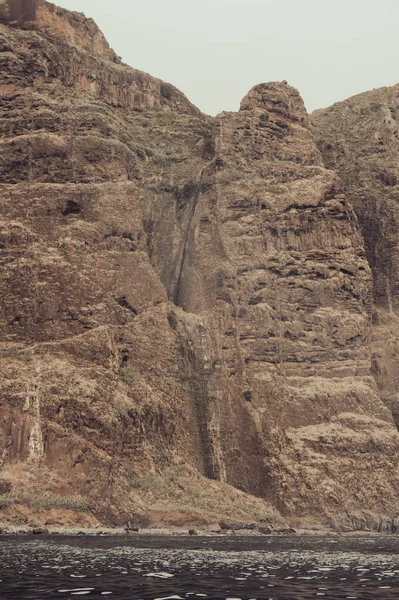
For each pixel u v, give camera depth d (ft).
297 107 440.45
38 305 347.56
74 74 420.36
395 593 139.74
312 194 415.23
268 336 384.68
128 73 447.42
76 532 286.66
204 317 379.55
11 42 403.13
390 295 449.48
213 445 357.82
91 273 357.61
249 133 422.41
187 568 174.50
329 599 132.16
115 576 156.76
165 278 407.23
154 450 337.72
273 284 395.34
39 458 309.22
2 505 291.17
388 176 471.21
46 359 334.03
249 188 408.87
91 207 374.02
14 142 380.17
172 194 422.82
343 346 401.29
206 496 331.16
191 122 440.45
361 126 494.18
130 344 354.54
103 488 308.60
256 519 330.95
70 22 443.73
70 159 380.78
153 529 306.96
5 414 313.53
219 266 388.98
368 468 373.20
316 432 373.81
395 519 360.69
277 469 355.97
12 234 359.66
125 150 397.60
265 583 151.12
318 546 258.37
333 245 413.39
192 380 364.99
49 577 153.07
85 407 321.11
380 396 425.28
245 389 368.27
